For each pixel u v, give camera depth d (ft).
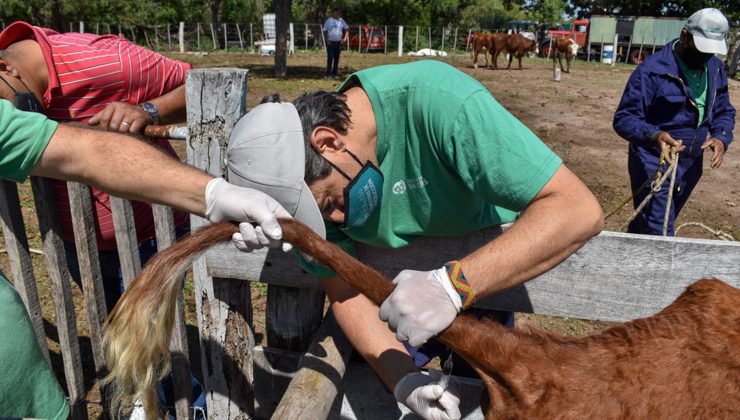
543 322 14.44
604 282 7.51
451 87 5.89
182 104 9.40
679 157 14.79
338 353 7.89
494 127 5.64
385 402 9.01
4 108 5.47
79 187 8.50
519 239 5.45
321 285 8.16
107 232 9.83
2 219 8.73
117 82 9.10
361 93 6.36
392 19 132.67
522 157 5.58
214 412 9.45
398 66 6.47
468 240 7.45
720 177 29.55
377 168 6.18
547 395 5.23
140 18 106.93
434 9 144.25
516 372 5.34
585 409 5.13
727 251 7.16
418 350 9.11
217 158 7.75
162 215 8.30
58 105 9.00
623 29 110.42
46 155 5.68
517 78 68.23
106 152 5.76
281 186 5.71
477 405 8.54
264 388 9.29
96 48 9.12
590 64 102.22
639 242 7.27
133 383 6.09
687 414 5.06
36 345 5.96
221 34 120.26
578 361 5.41
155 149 6.04
